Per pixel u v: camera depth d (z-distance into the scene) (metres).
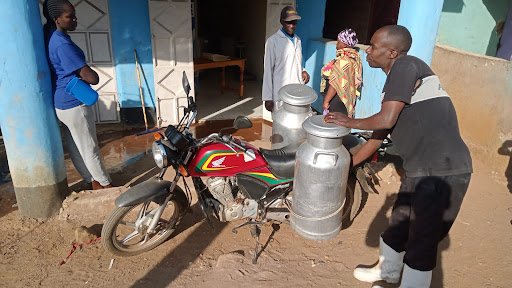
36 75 3.15
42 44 3.20
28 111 3.17
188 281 2.83
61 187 3.56
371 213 3.75
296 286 2.81
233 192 3.04
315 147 2.61
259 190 2.96
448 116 2.24
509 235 3.45
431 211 2.27
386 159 4.29
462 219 3.68
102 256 3.07
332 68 4.24
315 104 6.68
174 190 3.09
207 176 2.92
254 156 2.89
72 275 2.86
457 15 6.91
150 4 5.45
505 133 4.44
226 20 10.76
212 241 3.29
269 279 2.86
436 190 2.24
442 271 3.00
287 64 4.51
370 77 5.34
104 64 5.70
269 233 3.41
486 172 4.58
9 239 3.23
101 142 5.53
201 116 6.70
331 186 2.66
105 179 3.87
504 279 2.92
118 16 5.53
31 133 3.22
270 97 4.60
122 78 5.83
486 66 4.69
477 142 4.86
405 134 2.31
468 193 4.13
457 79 5.22
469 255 3.18
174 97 6.02
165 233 3.21
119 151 5.22
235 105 7.36
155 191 2.83
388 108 2.20
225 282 2.82
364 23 8.66
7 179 4.31
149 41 5.76
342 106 4.31
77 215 3.52
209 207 3.03
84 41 5.51
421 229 2.32
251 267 2.98
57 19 3.21
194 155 2.90
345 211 3.49
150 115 6.16
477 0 6.66
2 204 3.76
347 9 9.07
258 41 9.19
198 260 3.06
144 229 2.97
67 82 3.33
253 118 6.69
